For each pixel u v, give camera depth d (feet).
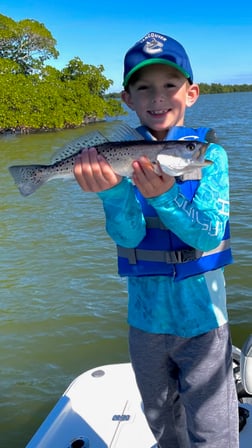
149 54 3.58
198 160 3.15
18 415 7.18
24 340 9.11
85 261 12.90
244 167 26.21
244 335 8.83
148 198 3.13
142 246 3.53
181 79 3.72
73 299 10.59
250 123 59.88
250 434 4.41
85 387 5.35
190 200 3.41
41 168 3.75
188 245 3.43
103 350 8.71
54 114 64.18
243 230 14.70
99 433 4.69
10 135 61.41
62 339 9.09
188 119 74.49
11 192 23.44
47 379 7.98
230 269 11.59
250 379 3.76
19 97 61.41
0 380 7.98
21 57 77.46
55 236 15.58
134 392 5.22
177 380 3.69
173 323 3.48
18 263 13.10
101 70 81.25
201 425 3.42
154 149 3.18
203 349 3.41
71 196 21.67
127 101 4.03
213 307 3.47
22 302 10.61
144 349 3.60
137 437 4.62
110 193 3.26
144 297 3.58
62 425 4.82
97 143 3.56
